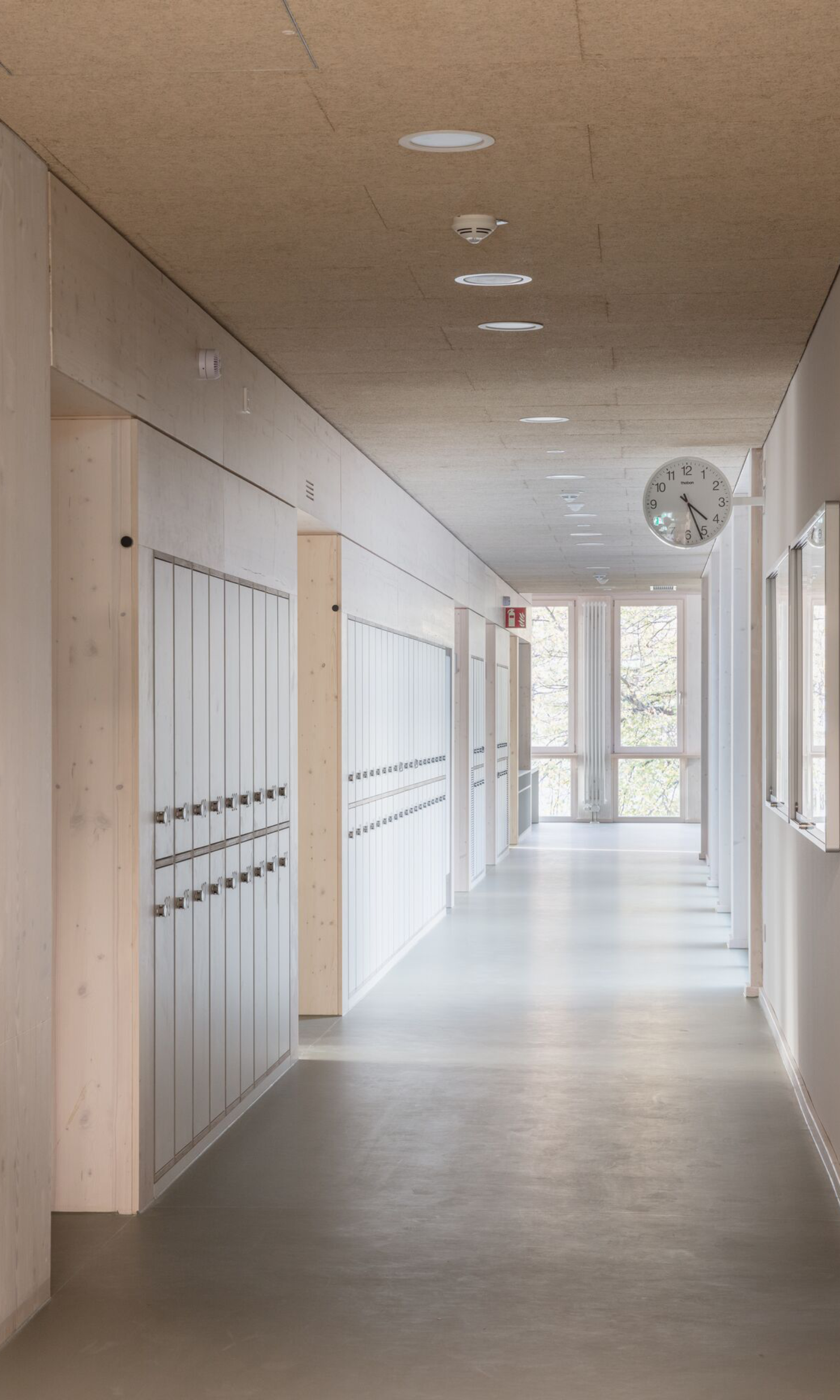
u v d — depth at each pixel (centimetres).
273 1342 383
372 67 345
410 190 432
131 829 478
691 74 349
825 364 552
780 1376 362
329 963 827
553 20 320
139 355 486
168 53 337
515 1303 409
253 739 630
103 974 482
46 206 408
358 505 877
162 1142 507
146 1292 418
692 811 2406
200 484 555
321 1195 504
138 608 479
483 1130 588
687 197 439
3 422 374
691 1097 643
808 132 387
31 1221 396
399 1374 363
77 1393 353
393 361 652
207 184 424
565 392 720
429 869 1201
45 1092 404
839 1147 516
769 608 830
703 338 609
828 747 501
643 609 2420
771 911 819
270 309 563
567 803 2447
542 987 921
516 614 1894
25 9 314
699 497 869
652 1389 355
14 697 380
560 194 437
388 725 989
